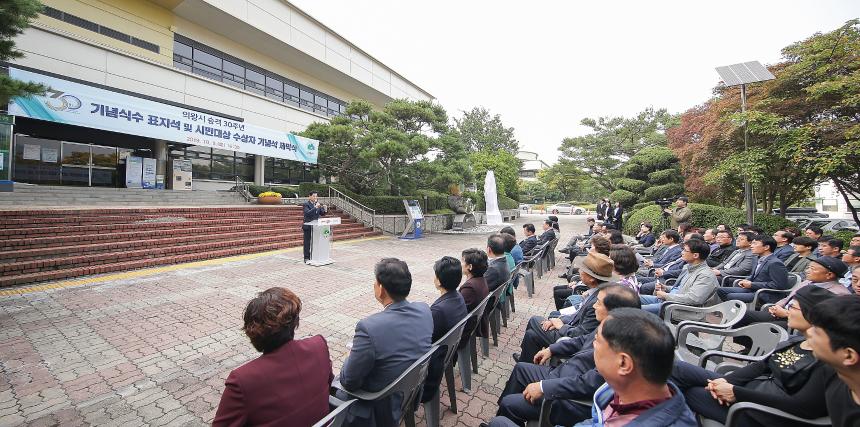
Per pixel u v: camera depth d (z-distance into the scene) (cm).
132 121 1189
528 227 780
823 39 786
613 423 132
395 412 201
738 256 520
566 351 255
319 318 495
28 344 383
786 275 416
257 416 148
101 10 1367
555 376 225
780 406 178
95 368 340
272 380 152
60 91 1034
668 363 121
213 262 828
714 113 1002
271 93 2062
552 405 208
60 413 272
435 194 1922
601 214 1263
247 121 1773
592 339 235
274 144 1602
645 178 1953
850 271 410
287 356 161
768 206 1207
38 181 1259
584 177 2612
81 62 1241
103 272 682
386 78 2745
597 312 222
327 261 856
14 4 466
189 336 417
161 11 1564
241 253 930
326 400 174
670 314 355
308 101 2302
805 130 768
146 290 588
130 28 1454
